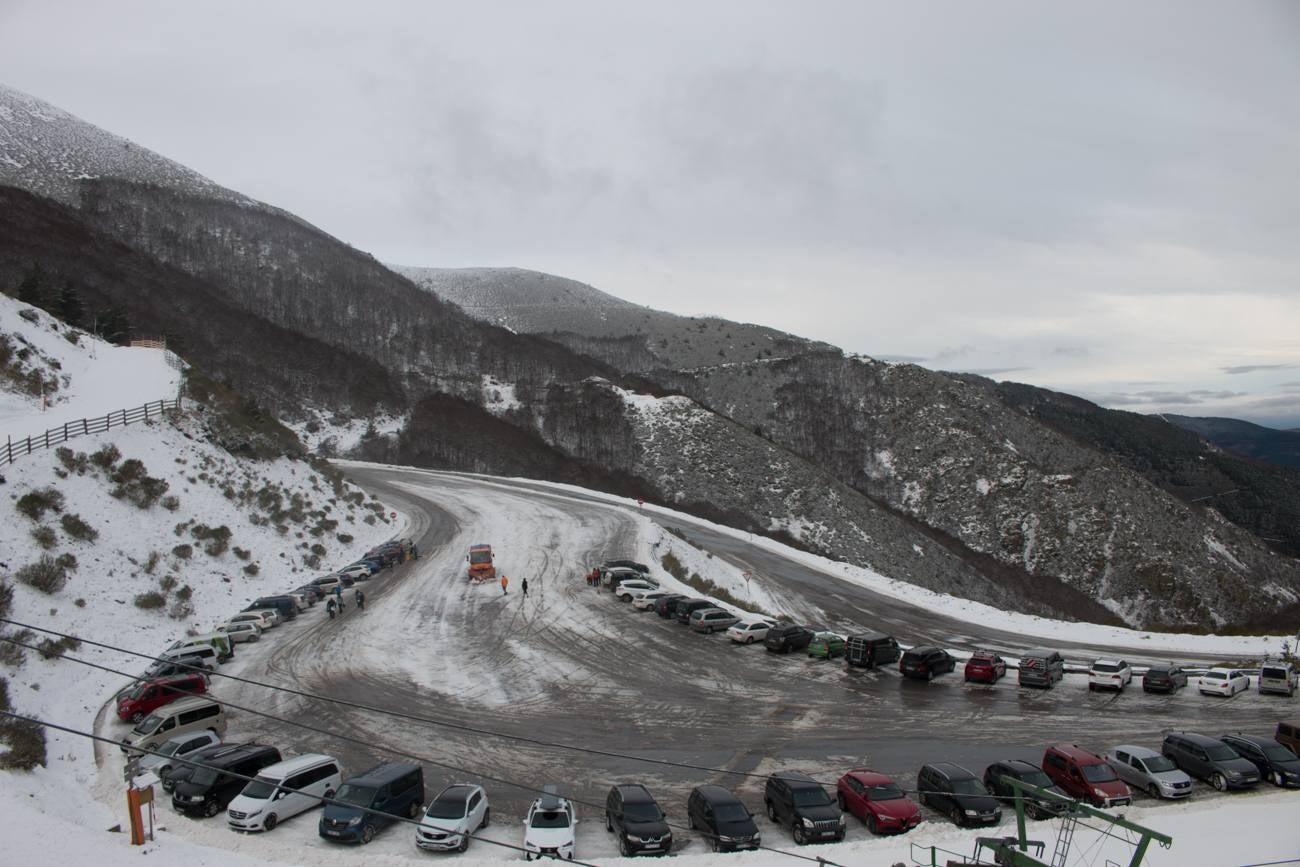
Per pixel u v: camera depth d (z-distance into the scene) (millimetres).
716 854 19234
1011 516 120000
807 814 20938
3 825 17484
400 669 36031
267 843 19469
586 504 83375
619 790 21703
